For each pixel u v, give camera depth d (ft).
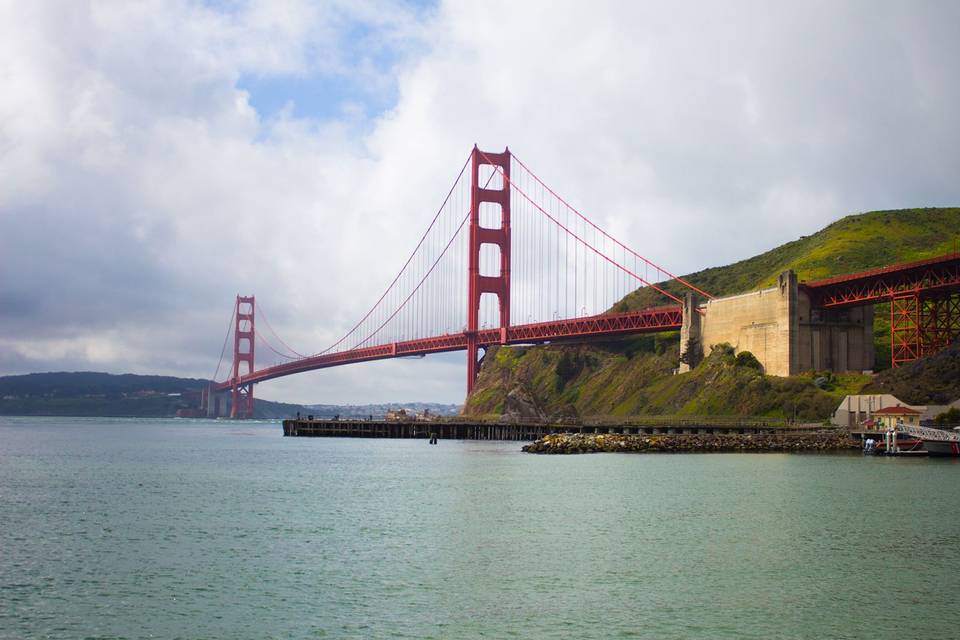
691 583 127.65
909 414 399.24
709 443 388.37
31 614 114.73
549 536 161.68
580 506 198.08
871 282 504.02
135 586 127.85
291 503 210.18
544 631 108.17
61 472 306.14
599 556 144.56
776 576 131.54
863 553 146.10
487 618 112.68
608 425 469.16
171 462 357.61
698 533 163.43
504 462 333.01
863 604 118.01
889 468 292.20
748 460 330.75
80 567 139.13
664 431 444.14
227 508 201.87
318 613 115.03
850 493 219.82
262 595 123.03
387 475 282.77
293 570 136.46
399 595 122.62
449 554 146.61
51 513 195.62
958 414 397.19
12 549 153.07
